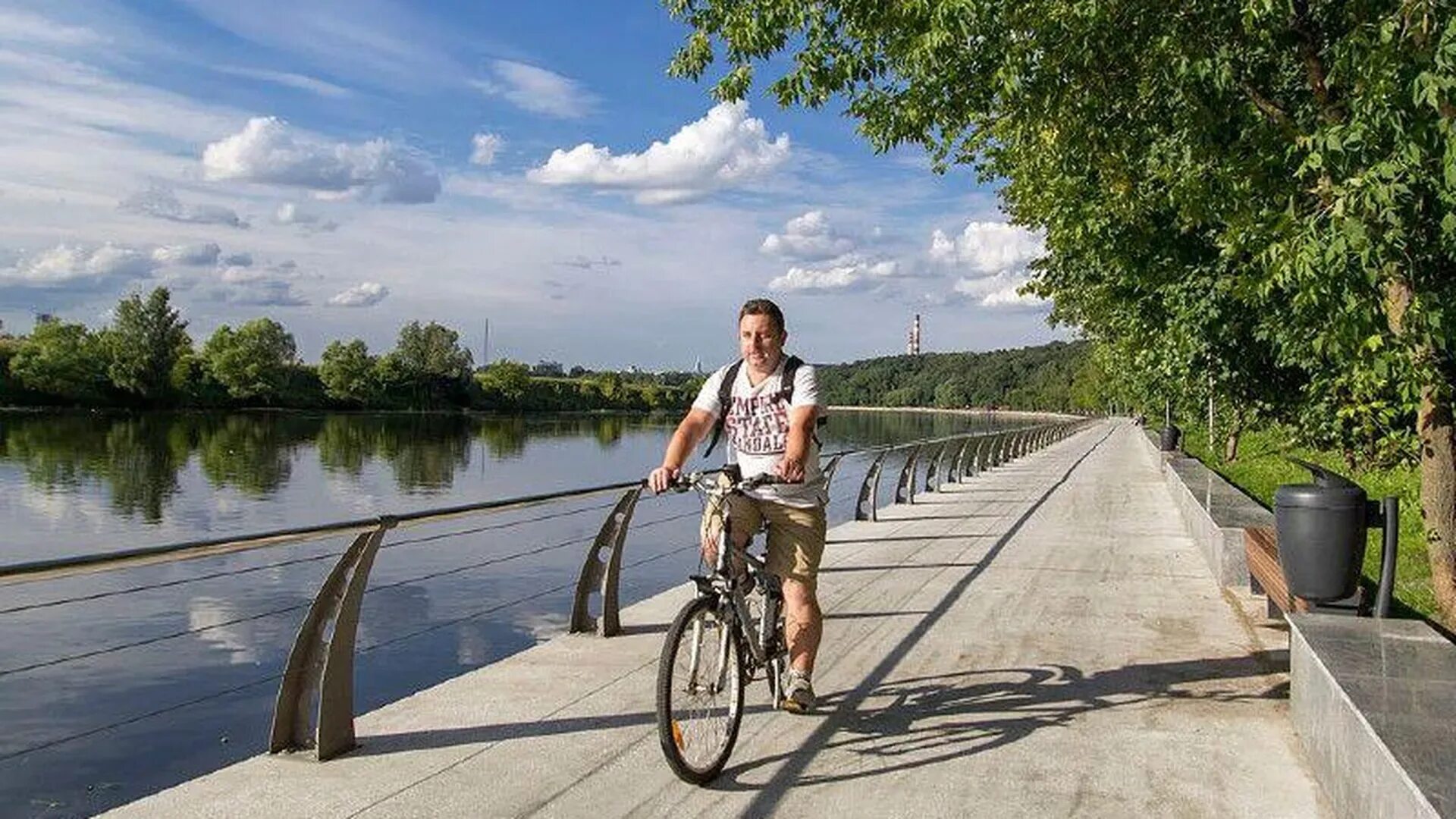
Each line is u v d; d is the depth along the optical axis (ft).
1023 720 18.08
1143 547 39.60
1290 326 36.04
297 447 215.10
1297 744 16.87
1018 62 25.86
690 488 16.49
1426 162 20.12
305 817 13.70
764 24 27.89
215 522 106.22
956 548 39.29
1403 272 22.77
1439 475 24.64
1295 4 24.23
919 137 31.07
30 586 55.36
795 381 16.69
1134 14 25.59
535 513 91.15
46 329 322.14
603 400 455.63
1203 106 27.66
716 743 15.39
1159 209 39.40
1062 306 85.35
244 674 36.55
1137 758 16.24
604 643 23.49
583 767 15.69
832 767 15.78
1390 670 14.79
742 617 16.14
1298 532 18.58
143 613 48.75
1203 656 22.61
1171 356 55.57
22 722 30.14
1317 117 25.48
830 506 75.10
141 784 24.66
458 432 286.87
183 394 341.00
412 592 50.62
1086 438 181.88
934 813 14.10
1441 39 18.88
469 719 17.95
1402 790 11.00
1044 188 41.93
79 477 148.97
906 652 22.89
